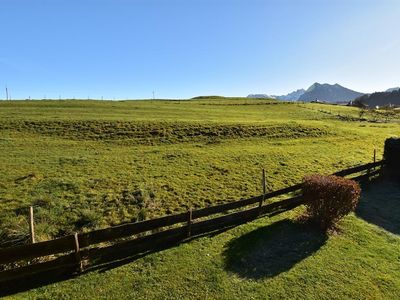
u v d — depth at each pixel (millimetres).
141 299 10547
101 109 56750
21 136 32781
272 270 12391
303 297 11008
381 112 96125
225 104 92062
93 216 15266
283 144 36312
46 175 20672
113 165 23875
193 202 18141
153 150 29734
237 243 14125
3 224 14117
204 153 29172
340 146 37250
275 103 103750
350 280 12055
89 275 11562
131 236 14055
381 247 14766
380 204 20516
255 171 24359
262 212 17281
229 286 11352
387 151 26359
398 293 11492
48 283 11062
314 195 15805
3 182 18984
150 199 17859
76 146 30484
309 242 14617
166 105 76062
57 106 59312
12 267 11570
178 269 12125
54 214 15305
